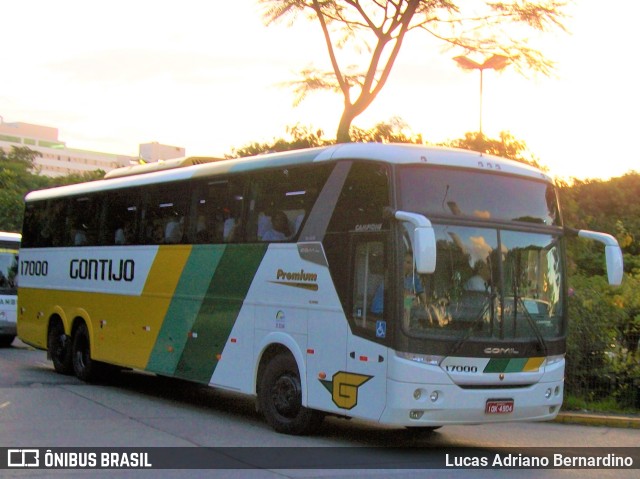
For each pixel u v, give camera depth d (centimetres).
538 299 1031
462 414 959
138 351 1435
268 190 1182
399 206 965
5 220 4388
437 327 955
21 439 1016
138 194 1478
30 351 2316
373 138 2097
